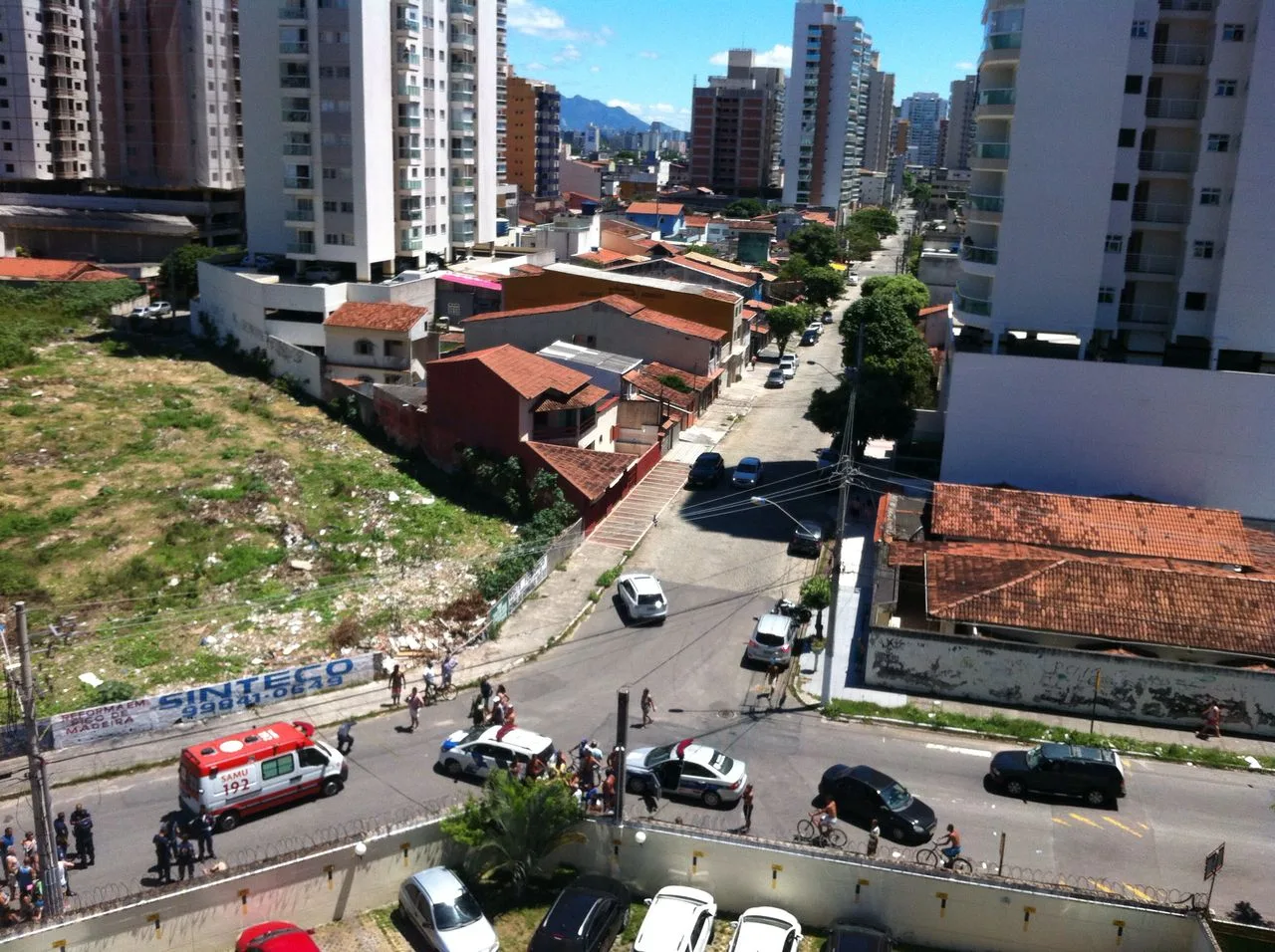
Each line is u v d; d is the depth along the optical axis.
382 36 77.00
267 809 31.19
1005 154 55.50
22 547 47.50
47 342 75.62
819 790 32.34
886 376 62.16
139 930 24.38
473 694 39.31
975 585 41.72
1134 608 39.84
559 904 25.66
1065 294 55.16
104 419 61.00
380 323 69.12
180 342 78.56
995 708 38.31
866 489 59.25
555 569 50.03
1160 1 53.00
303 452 59.44
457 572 48.16
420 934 26.02
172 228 111.56
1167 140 54.62
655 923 24.97
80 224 110.12
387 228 80.62
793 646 42.72
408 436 60.72
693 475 60.75
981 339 58.84
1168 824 31.05
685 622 45.25
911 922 26.22
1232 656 37.97
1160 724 37.16
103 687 37.84
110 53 113.50
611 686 39.78
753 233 148.12
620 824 27.98
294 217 78.06
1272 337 52.44
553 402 57.81
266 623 43.28
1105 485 54.22
